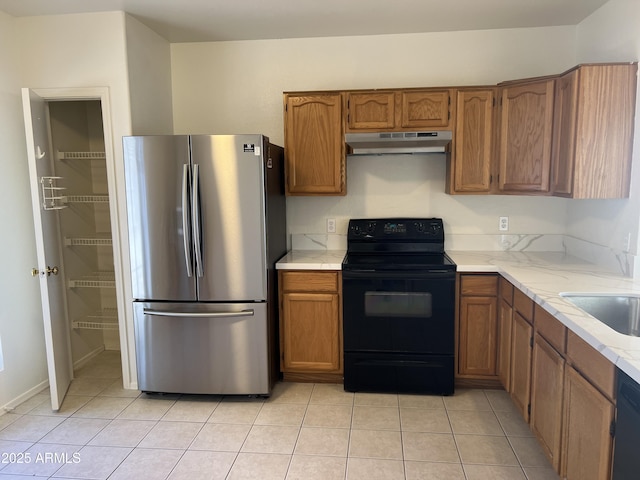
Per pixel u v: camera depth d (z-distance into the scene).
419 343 3.03
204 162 2.83
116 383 3.33
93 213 3.86
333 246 3.63
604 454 1.60
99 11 2.94
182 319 2.97
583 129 2.53
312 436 2.59
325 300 3.13
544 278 2.54
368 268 3.00
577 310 1.94
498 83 3.29
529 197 3.44
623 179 2.56
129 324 3.18
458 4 2.85
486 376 3.07
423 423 2.71
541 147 2.84
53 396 2.88
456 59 3.39
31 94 2.75
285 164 3.30
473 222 3.51
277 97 3.59
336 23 3.20
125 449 2.49
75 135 3.63
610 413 1.56
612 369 1.55
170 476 2.26
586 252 3.08
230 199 2.86
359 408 2.91
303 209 3.63
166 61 3.57
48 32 3.02
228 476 2.25
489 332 3.02
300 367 3.22
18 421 2.80
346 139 3.14
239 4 2.84
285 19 3.11
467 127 3.12
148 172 2.88
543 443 2.21
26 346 3.12
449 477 2.21
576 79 2.51
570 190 2.60
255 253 2.91
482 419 2.75
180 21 3.14
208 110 3.65
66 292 3.41
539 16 3.08
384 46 3.45
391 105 3.16
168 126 3.61
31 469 2.32
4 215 2.96
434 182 3.50
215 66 3.61
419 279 2.96
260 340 2.97
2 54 2.93
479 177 3.16
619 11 2.67
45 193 2.97
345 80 3.51
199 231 2.87
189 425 2.74
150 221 2.93
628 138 2.52
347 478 2.22
